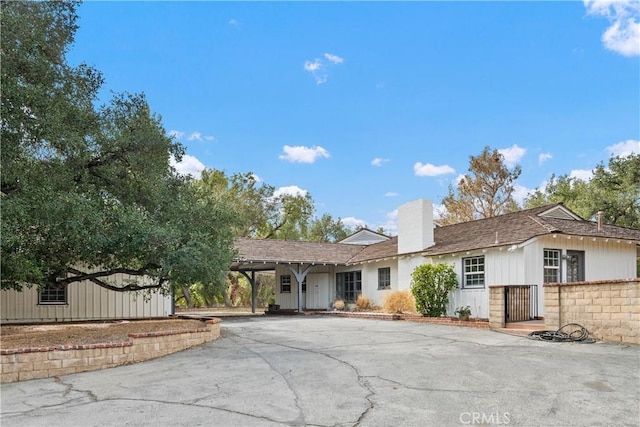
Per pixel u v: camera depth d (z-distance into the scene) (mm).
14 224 9203
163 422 4918
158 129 12781
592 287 10492
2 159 9641
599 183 27594
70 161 11562
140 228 11406
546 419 4859
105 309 18125
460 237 18828
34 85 10234
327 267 26453
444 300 17125
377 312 20188
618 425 4664
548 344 9891
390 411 5172
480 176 34062
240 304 38094
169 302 19188
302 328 14719
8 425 4949
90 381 7152
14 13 10398
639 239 16625
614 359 8016
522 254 14711
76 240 10852
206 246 12555
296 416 5047
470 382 6473
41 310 17188
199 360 8742
